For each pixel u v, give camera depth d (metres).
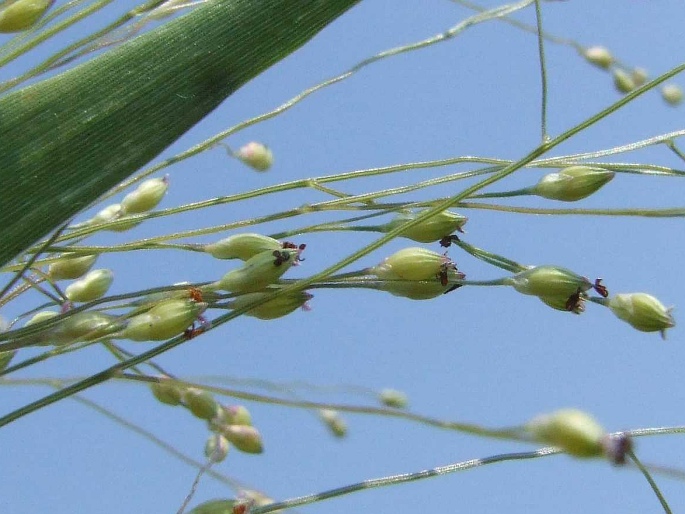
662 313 0.07
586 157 0.07
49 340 0.06
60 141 0.06
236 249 0.07
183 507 0.07
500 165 0.07
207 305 0.06
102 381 0.06
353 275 0.07
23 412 0.06
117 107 0.06
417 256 0.06
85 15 0.06
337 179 0.07
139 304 0.06
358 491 0.06
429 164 0.07
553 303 0.07
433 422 0.06
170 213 0.07
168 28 0.06
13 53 0.06
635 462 0.05
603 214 0.07
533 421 0.05
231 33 0.06
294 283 0.06
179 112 0.06
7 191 0.06
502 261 0.07
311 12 0.06
